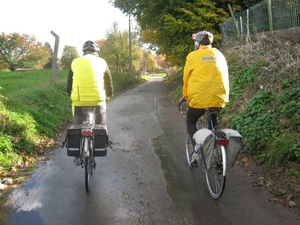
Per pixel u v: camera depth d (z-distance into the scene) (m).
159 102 12.98
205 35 4.12
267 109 5.96
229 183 4.40
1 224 3.37
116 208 3.74
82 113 4.34
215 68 3.88
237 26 12.09
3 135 5.51
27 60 49.41
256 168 4.79
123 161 5.42
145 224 3.38
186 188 4.29
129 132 7.56
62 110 9.48
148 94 17.00
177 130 7.61
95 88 4.14
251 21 11.77
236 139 3.68
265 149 5.01
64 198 4.00
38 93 9.75
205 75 3.88
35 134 6.45
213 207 3.73
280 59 7.30
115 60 40.38
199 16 14.58
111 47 39.12
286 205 3.69
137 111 10.70
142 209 3.71
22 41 47.81
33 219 3.48
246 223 3.37
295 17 9.47
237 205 3.77
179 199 3.96
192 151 4.70
